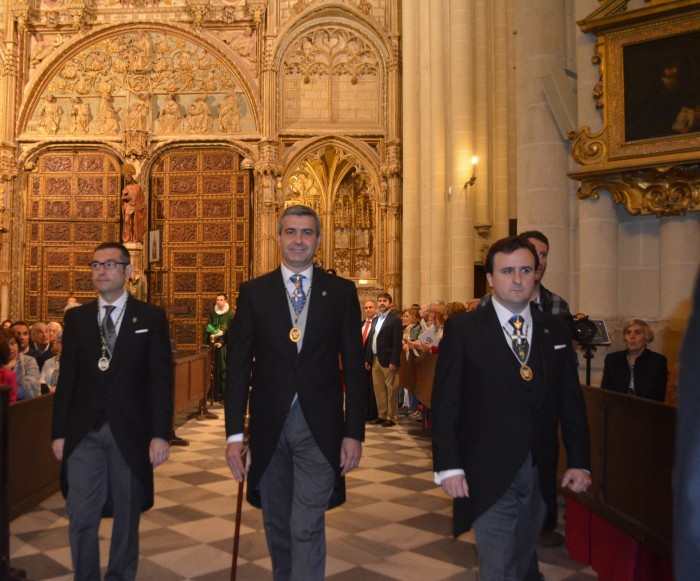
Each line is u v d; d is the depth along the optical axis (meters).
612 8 6.23
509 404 2.74
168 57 18.28
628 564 3.67
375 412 10.47
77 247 18.22
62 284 18.19
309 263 3.33
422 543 4.70
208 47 18.12
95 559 3.35
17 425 4.85
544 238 4.59
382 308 10.32
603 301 6.52
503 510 2.73
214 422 10.49
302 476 3.09
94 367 3.39
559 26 7.18
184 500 5.80
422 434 9.36
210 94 18.20
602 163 6.32
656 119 6.02
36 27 18.19
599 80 6.46
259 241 17.45
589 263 6.57
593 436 4.15
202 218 18.19
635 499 3.52
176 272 18.19
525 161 7.24
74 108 18.12
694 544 0.97
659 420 3.31
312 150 17.77
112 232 18.19
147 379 3.55
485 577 2.71
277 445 3.17
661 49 6.02
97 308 3.54
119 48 18.27
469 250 13.70
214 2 18.33
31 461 5.12
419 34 16.22
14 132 17.92
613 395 3.84
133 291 16.75
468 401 2.82
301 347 3.16
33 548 4.54
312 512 3.02
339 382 3.25
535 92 7.16
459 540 4.77
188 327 18.05
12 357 6.43
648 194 6.16
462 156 13.77
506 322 2.87
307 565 2.97
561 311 4.78
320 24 17.92
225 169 18.19
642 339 5.15
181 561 4.29
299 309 3.25
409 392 10.91
